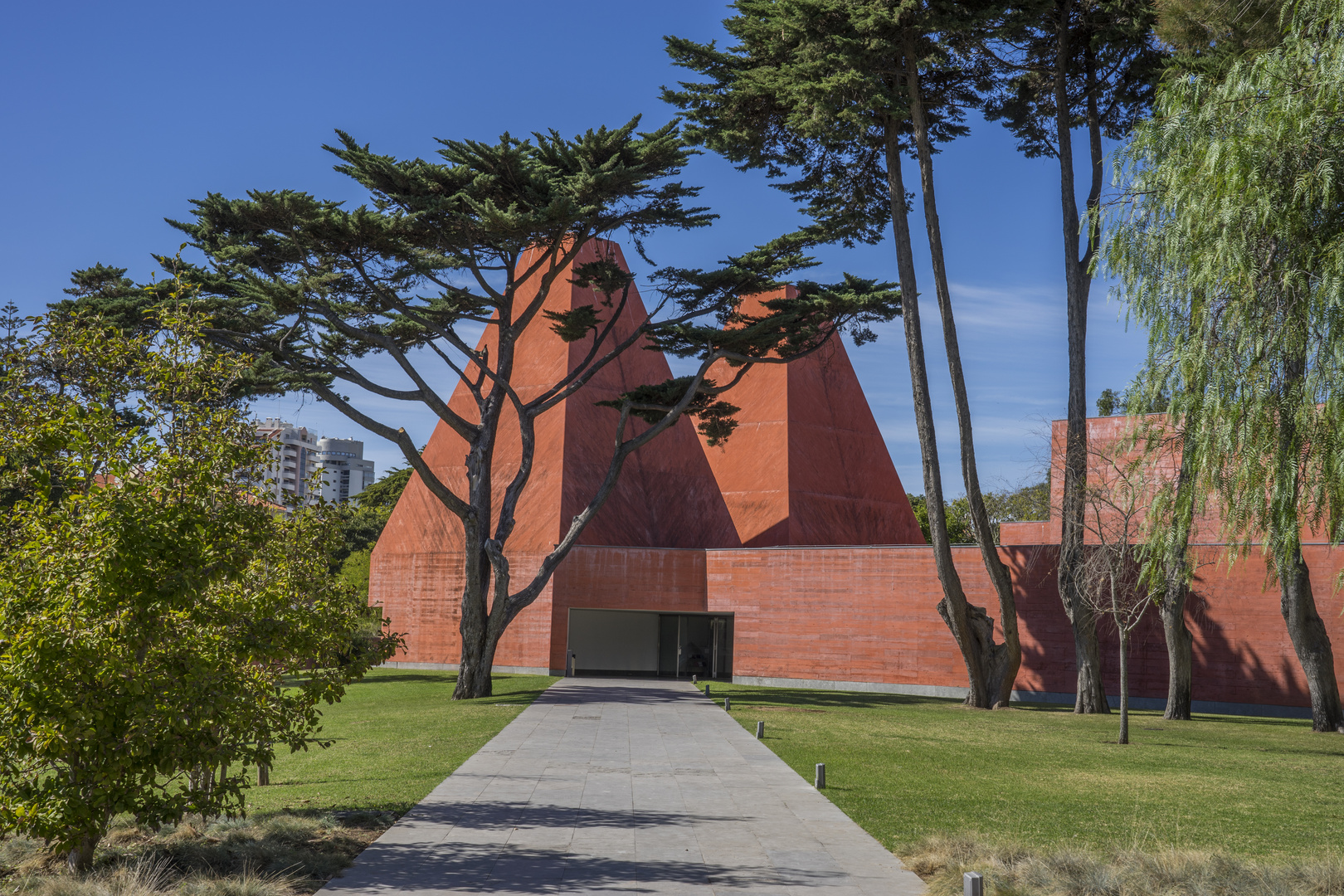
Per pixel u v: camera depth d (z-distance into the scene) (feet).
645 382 150.71
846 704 94.38
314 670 36.99
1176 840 35.60
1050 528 136.56
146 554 26.04
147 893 24.71
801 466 154.71
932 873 28.66
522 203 85.25
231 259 80.18
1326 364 38.63
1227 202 40.96
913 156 97.40
